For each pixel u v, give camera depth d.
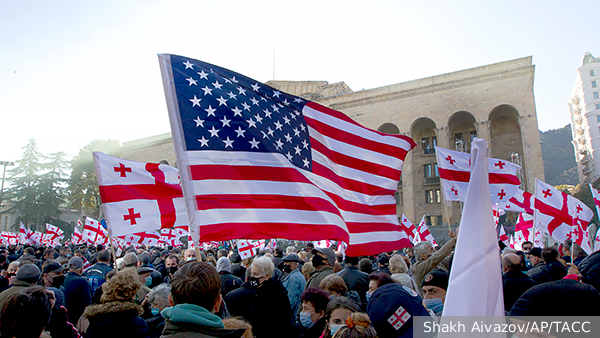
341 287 5.83
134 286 4.29
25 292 3.21
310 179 6.07
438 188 50.62
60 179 69.44
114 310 3.93
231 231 5.13
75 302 6.81
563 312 2.67
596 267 5.38
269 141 5.84
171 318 2.97
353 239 6.43
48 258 13.58
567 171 138.00
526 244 13.41
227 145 5.48
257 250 16.66
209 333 2.94
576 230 9.66
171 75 5.43
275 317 5.02
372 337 3.34
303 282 7.45
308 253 13.06
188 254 9.67
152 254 16.05
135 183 8.60
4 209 71.19
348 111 53.22
